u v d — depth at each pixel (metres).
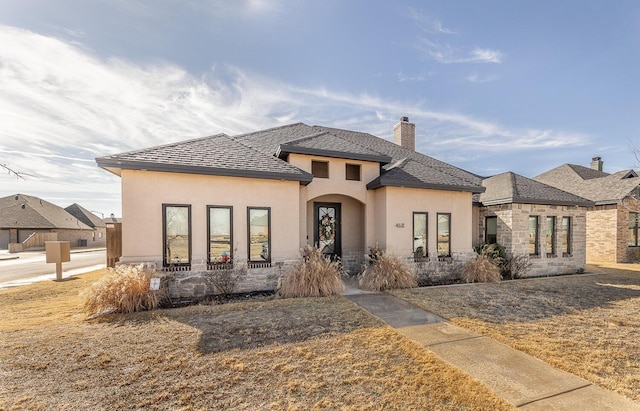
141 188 8.11
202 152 9.42
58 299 8.48
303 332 5.49
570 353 4.69
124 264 7.81
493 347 4.91
